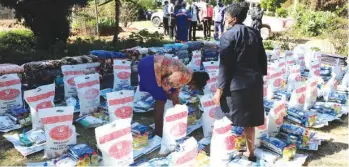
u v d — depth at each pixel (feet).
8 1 28.27
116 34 32.89
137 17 68.85
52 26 30.35
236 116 11.80
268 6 93.97
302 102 18.01
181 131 13.34
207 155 13.32
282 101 14.75
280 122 14.83
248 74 11.45
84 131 15.17
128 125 11.72
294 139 14.23
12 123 15.21
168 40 38.17
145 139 13.48
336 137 15.75
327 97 20.08
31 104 14.35
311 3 70.79
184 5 38.45
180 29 37.63
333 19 53.36
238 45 11.29
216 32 43.21
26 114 15.35
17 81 16.39
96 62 20.58
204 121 14.76
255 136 13.71
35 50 28.99
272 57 26.89
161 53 23.88
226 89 11.77
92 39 35.47
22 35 34.99
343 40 34.30
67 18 33.76
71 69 18.20
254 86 11.53
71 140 12.92
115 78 19.39
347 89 21.25
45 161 12.49
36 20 29.71
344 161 13.44
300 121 16.72
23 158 12.71
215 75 19.13
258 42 11.81
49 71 18.80
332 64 28.76
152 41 33.91
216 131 12.26
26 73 17.99
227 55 11.25
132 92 15.12
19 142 13.66
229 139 12.38
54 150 12.59
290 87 20.83
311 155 13.82
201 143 14.19
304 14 56.80
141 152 13.16
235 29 11.39
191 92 18.78
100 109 16.88
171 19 40.27
